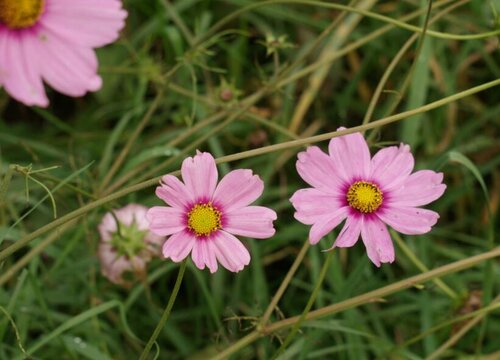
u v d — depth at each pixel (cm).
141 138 74
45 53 45
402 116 47
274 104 75
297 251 70
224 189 43
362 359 63
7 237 61
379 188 45
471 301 60
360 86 78
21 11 45
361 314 68
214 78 77
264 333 51
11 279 65
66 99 78
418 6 75
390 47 76
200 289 68
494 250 51
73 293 64
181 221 42
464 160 57
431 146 75
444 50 78
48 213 66
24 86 45
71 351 57
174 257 42
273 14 75
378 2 78
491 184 77
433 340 64
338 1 77
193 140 71
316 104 76
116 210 59
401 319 68
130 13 78
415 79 68
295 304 69
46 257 69
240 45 76
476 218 75
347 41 77
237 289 66
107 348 64
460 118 79
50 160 73
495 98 78
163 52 78
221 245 43
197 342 67
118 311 66
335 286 64
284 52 78
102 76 75
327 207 45
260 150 46
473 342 67
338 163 45
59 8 46
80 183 58
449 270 51
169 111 76
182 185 42
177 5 74
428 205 74
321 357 65
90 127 76
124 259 58
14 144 73
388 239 45
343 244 44
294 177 74
